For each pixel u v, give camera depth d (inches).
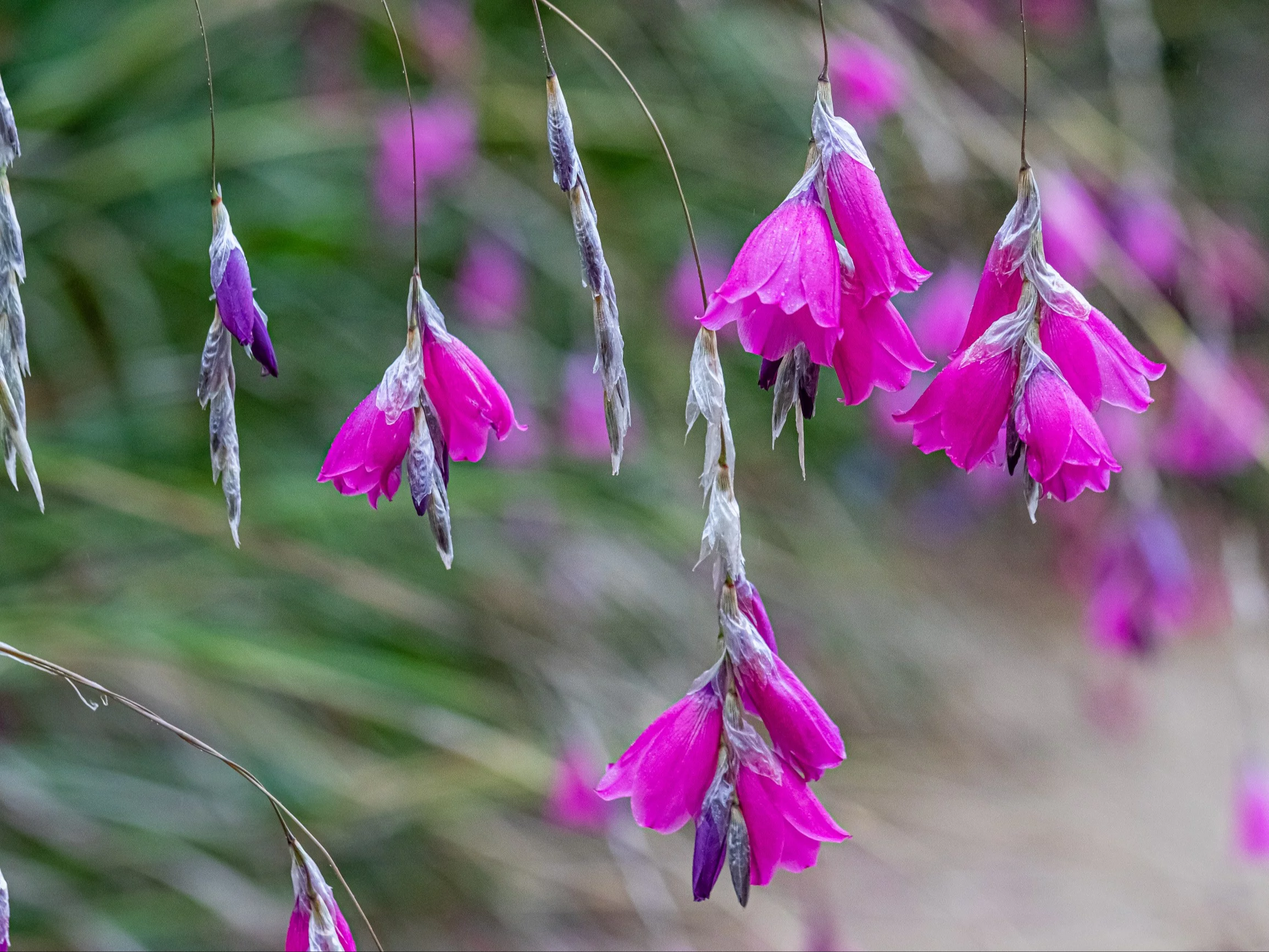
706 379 40.2
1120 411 64.9
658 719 40.6
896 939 69.8
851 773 83.5
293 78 87.6
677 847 72.3
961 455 40.8
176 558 68.3
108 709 65.6
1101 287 80.8
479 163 87.2
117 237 76.0
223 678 65.1
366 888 68.8
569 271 90.7
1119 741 92.3
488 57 91.1
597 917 69.6
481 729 66.9
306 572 67.3
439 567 76.7
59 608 60.4
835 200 40.3
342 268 84.9
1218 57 122.0
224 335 41.2
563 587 80.3
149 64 78.2
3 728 64.1
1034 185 40.7
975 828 80.8
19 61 74.4
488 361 85.6
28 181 72.4
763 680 40.2
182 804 63.9
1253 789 66.9
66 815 61.3
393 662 68.2
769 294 39.9
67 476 62.1
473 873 70.4
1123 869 78.4
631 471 89.6
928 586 106.3
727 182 98.3
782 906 70.2
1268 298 87.3
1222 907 75.4
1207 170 118.2
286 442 76.7
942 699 95.0
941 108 76.9
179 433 73.1
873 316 40.5
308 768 66.7
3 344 41.3
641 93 93.9
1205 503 96.3
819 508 103.1
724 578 40.3
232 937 61.9
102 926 58.1
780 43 92.4
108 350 75.9
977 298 41.1
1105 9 82.5
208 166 75.9
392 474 40.9
